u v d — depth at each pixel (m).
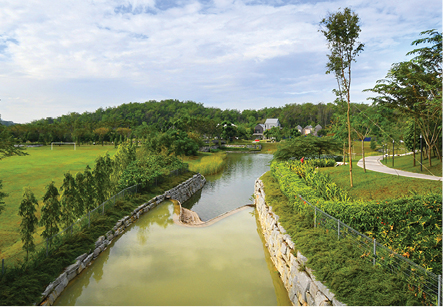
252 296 8.82
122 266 10.80
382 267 6.87
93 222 13.12
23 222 9.13
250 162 55.97
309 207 10.74
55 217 10.48
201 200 25.83
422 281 6.09
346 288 6.30
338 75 16.27
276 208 13.55
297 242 9.08
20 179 24.00
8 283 7.85
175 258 11.57
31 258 9.21
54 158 42.38
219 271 10.51
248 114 184.25
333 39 15.74
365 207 9.31
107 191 16.75
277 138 105.12
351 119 22.94
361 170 21.95
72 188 11.87
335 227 8.98
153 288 9.22
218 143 94.12
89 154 50.28
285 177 16.36
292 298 8.34
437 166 19.91
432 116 18.42
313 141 29.28
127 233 14.49
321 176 16.06
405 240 8.56
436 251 7.85
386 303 5.66
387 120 23.11
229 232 15.16
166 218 17.20
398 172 19.66
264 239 14.10
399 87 18.19
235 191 29.50
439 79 16.41
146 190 21.23
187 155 54.28
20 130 81.44
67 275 9.39
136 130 85.12
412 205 9.30
